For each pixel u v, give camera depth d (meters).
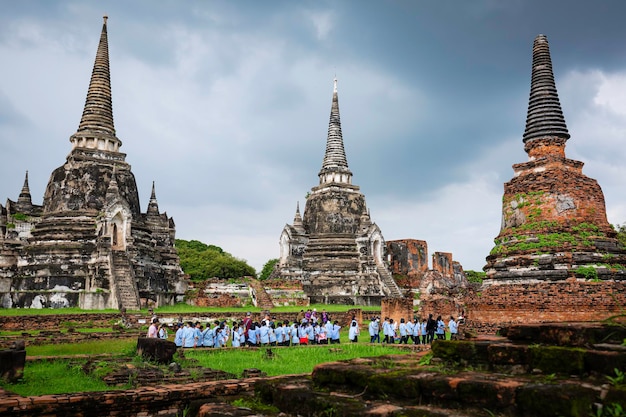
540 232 25.80
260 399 10.02
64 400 12.41
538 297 24.44
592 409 6.74
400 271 68.75
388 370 9.21
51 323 32.50
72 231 44.94
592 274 23.80
